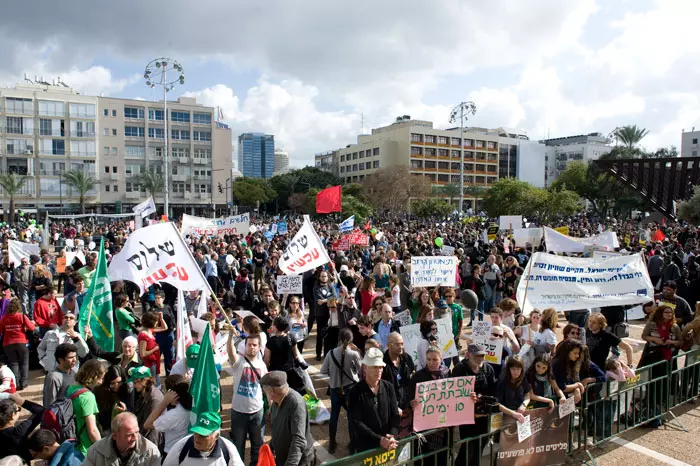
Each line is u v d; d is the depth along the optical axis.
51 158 76.81
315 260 10.82
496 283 14.77
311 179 109.00
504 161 119.81
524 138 132.62
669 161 36.50
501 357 6.65
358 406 5.07
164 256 7.20
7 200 74.31
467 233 31.38
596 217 71.94
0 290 9.61
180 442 4.13
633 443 6.86
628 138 77.12
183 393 5.07
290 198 95.81
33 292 13.18
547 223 51.34
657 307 7.96
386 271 12.40
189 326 6.99
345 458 4.49
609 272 8.84
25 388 8.95
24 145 75.06
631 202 65.06
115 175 81.12
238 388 5.74
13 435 4.96
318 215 81.56
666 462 6.31
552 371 6.20
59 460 4.56
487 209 59.09
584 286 8.71
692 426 7.39
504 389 5.76
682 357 8.26
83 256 16.39
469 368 5.77
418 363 7.15
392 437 4.80
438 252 19.47
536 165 123.81
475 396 5.30
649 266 15.49
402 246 19.52
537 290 8.62
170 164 84.38
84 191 74.25
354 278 12.80
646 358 7.92
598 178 68.00
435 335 7.33
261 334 7.02
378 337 8.10
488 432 5.51
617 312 10.18
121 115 81.19
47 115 76.12
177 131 84.94
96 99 79.19
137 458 4.23
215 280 15.67
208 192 87.56
